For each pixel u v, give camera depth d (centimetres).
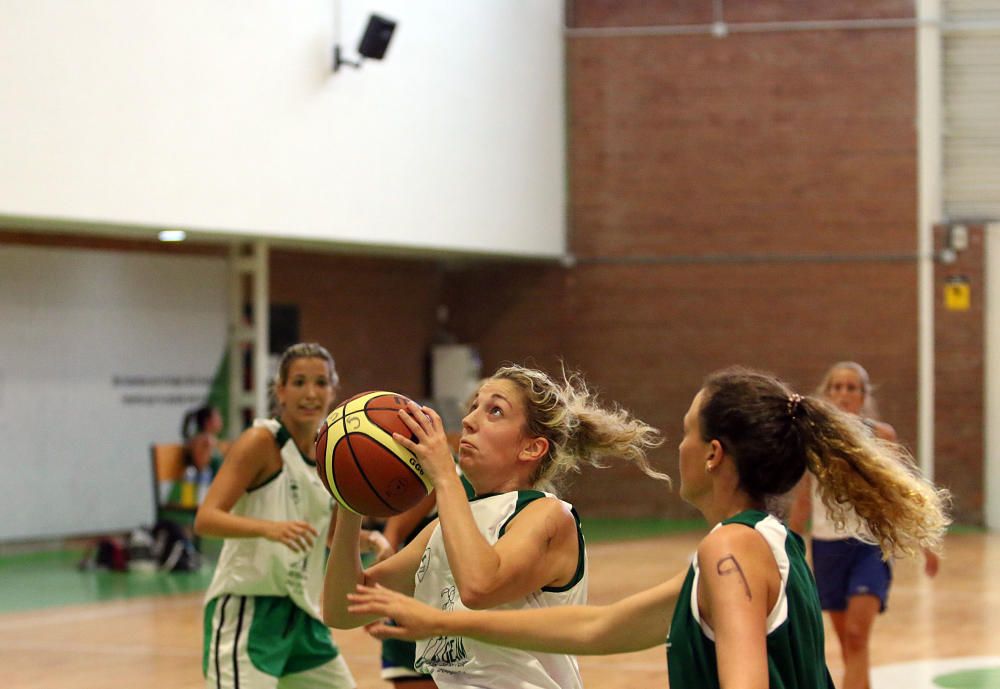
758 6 1586
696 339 1605
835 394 730
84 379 1410
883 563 671
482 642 298
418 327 1722
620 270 1612
